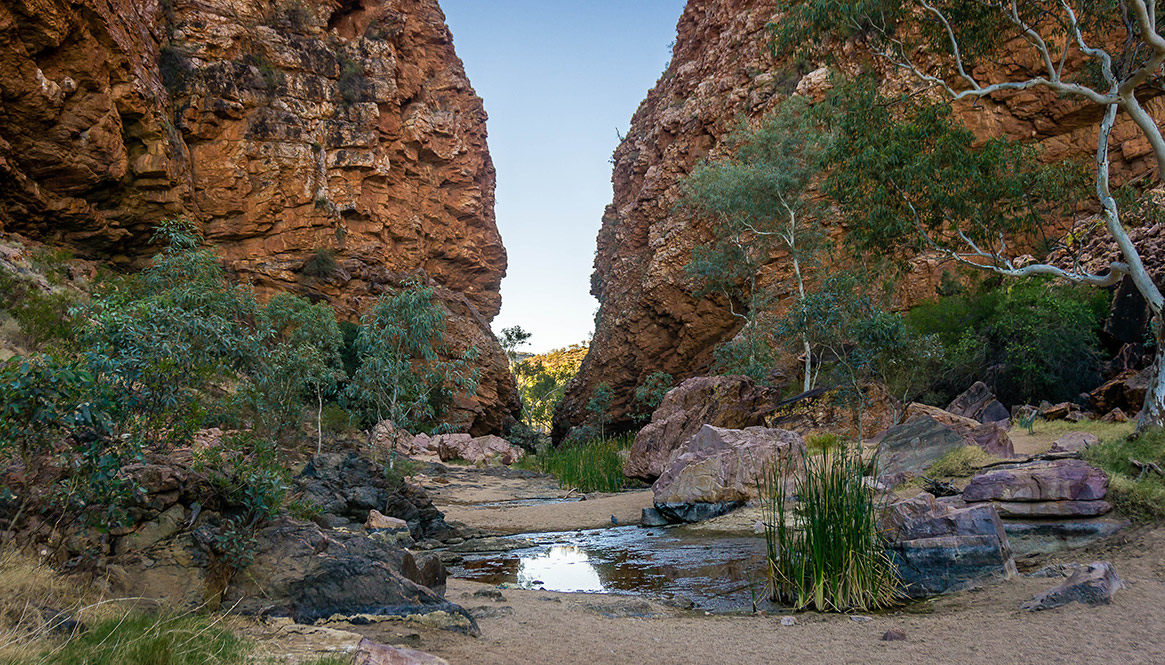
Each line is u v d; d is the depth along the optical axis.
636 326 51.22
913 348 19.53
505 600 7.47
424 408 27.28
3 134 29.17
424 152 57.22
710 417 21.56
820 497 7.26
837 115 19.77
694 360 48.44
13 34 28.02
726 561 10.03
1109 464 9.91
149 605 5.11
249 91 44.84
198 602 5.32
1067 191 16.39
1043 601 5.90
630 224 56.75
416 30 61.44
